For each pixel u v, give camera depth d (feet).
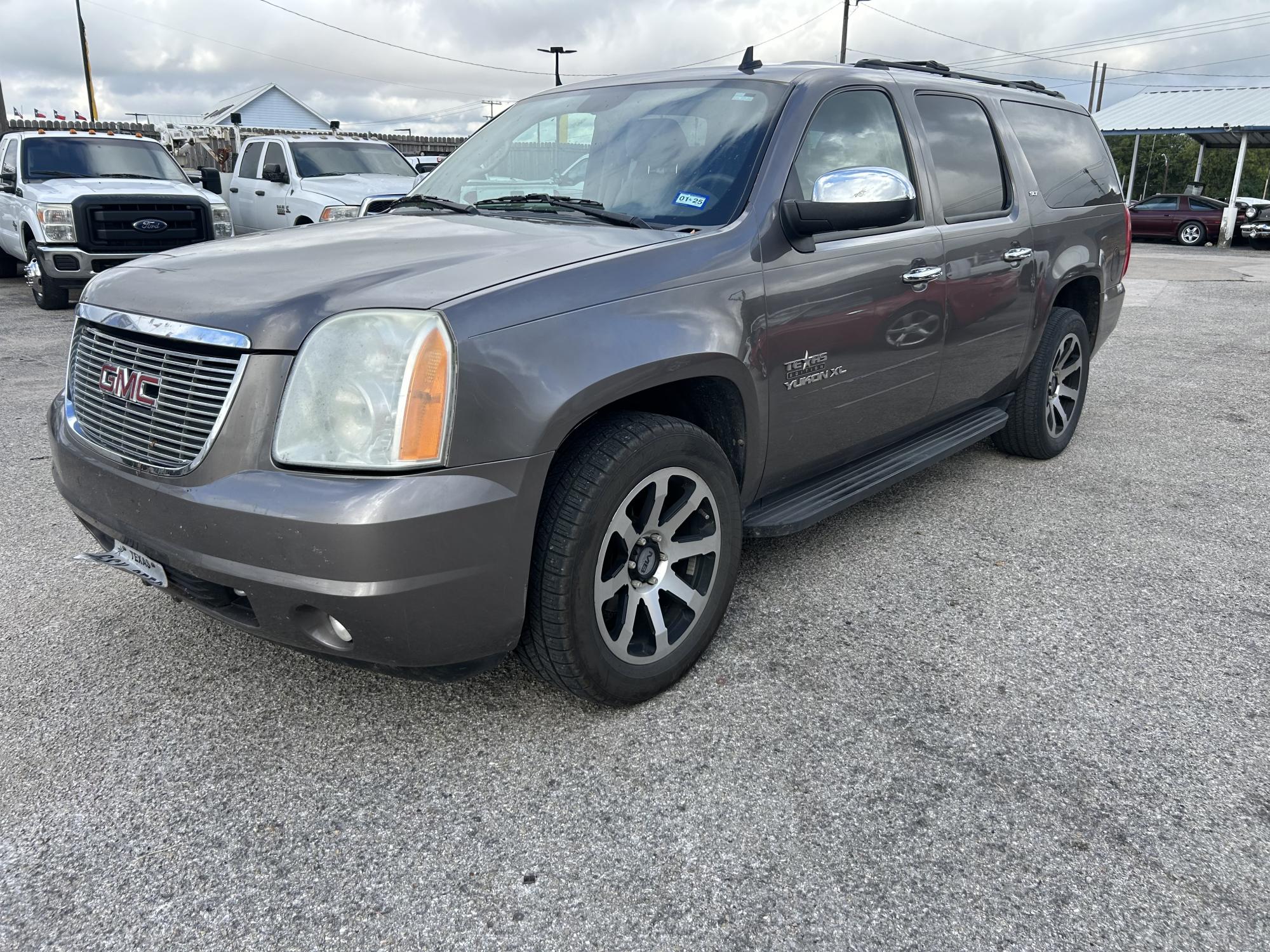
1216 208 79.77
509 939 5.95
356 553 6.40
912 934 5.97
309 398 6.62
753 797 7.26
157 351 7.33
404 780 7.49
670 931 6.01
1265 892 6.31
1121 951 5.83
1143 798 7.24
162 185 34.63
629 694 8.23
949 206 11.95
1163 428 18.26
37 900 6.26
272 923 6.08
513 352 6.91
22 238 33.68
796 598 10.66
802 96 10.06
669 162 9.82
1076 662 9.28
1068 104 16.07
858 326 10.14
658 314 7.88
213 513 6.72
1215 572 11.42
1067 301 16.19
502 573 7.02
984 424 13.67
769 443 9.42
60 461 8.23
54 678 8.95
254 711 8.43
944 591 10.86
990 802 7.20
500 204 10.30
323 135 44.29
